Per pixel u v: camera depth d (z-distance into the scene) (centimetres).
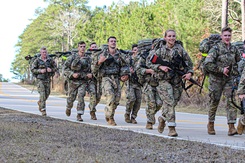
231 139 1026
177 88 1044
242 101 989
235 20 3328
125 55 1271
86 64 1418
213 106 1105
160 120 1107
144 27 3234
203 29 2672
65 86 1496
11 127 1057
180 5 2928
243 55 1105
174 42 1027
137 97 1412
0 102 2447
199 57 2534
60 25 8356
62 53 1550
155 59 1020
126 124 1378
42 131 1020
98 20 5028
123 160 708
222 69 1038
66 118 1527
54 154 734
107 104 1277
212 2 3062
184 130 1243
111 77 1264
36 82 1557
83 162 680
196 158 742
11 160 680
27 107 2069
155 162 707
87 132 1040
